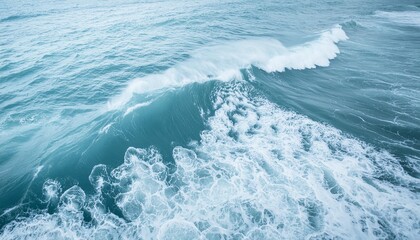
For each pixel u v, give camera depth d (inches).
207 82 468.1
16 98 431.2
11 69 540.4
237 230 248.1
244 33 769.6
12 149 325.7
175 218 258.1
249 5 1274.6
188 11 1103.6
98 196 276.8
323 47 687.7
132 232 245.3
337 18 1067.9
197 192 285.7
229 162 325.1
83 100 422.0
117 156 324.5
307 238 239.6
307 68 600.1
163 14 1049.5
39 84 473.1
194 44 653.3
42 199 264.5
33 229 238.8
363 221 253.8
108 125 356.5
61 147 325.4
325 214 261.3
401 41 817.5
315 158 331.0
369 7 1391.5
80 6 1365.7
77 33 794.8
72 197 271.4
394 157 332.8
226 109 429.1
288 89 507.8
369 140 364.2
